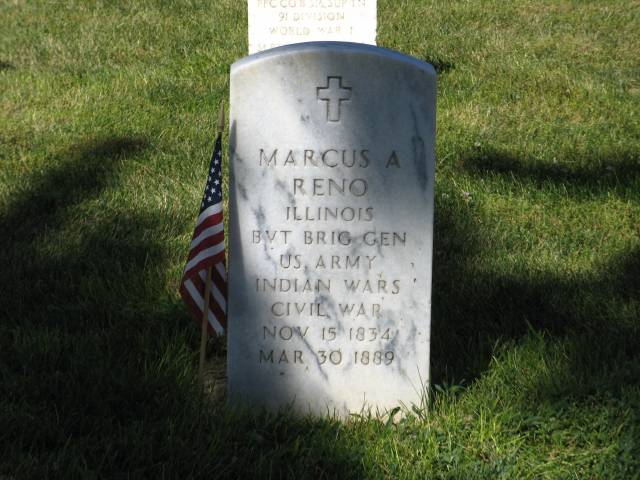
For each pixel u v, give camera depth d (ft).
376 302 6.43
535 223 9.25
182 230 9.04
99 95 12.85
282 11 12.60
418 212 6.31
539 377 6.73
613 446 6.10
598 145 11.14
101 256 8.50
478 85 13.53
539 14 17.43
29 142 11.08
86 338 7.14
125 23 16.63
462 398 6.62
